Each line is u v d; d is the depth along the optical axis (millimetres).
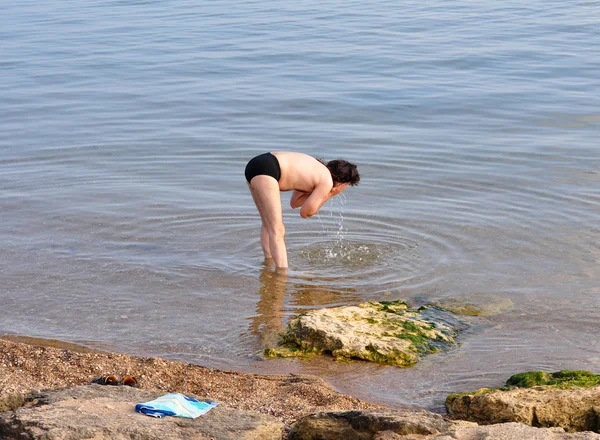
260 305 7117
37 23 23969
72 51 19438
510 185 10055
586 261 7895
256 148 11805
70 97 14992
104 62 18125
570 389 5098
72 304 7062
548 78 15656
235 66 17406
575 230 8664
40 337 6387
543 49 18250
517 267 7809
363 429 4352
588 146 11516
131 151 11703
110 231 8828
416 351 6160
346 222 9109
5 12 26469
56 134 12562
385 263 8023
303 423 4488
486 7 25203
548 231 8656
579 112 13281
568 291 7258
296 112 13695
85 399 4484
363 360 6113
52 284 7465
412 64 17125
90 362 5758
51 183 10367
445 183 10211
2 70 17406
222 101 14516
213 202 9742
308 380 5711
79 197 9867
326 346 6238
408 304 7070
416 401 5457
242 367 6008
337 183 8164
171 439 4051
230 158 11398
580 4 25219
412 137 12172
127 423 4156
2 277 7582
